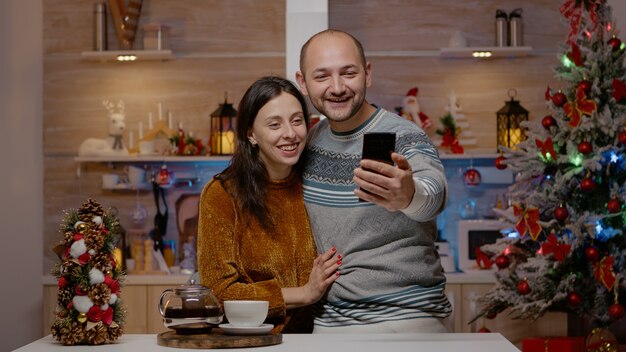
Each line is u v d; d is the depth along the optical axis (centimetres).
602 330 327
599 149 359
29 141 548
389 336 224
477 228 521
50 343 221
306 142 290
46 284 521
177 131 549
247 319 218
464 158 530
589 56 370
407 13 548
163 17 552
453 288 493
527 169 380
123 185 538
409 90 541
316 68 266
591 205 370
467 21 548
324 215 276
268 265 276
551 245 356
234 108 550
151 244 521
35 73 549
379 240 269
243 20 552
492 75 548
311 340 219
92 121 552
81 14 552
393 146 223
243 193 275
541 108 547
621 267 361
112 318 222
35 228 543
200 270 272
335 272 270
